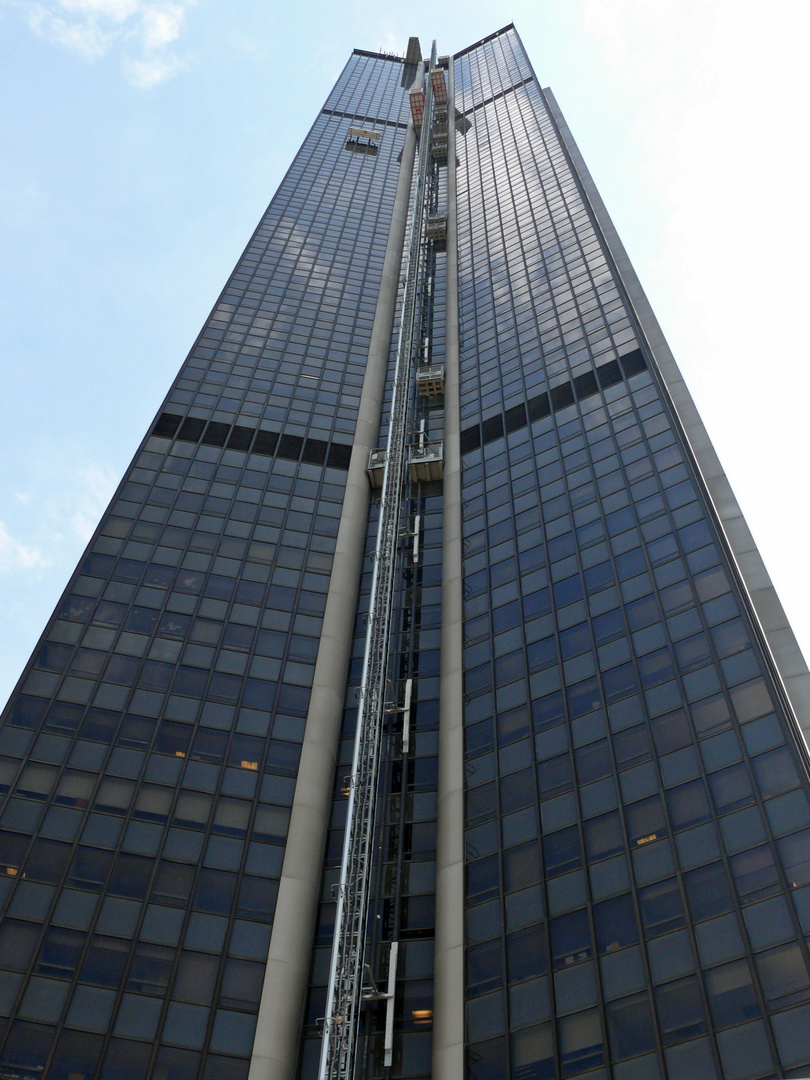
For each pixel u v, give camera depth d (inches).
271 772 1886.1
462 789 1820.9
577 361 2839.6
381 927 1705.2
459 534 2440.9
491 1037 1425.9
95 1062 1422.2
